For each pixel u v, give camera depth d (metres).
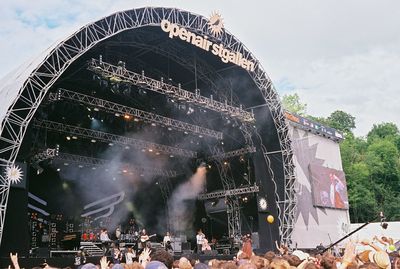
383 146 61.06
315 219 33.22
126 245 26.36
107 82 23.08
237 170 32.41
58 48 18.58
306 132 34.97
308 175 33.91
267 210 28.81
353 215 55.41
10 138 17.19
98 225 31.92
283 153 29.02
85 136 27.72
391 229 31.20
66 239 23.47
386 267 5.54
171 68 27.97
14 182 16.98
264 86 28.08
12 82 19.42
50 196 29.81
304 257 7.39
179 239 27.86
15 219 16.97
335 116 76.50
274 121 28.77
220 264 6.15
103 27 20.25
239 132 31.03
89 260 20.25
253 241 27.81
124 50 25.69
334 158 37.59
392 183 59.72
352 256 5.37
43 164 28.19
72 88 26.64
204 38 24.31
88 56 24.34
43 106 22.27
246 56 26.97
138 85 23.44
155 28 23.22
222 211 32.69
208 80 28.83
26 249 17.11
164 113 30.77
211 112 30.22
